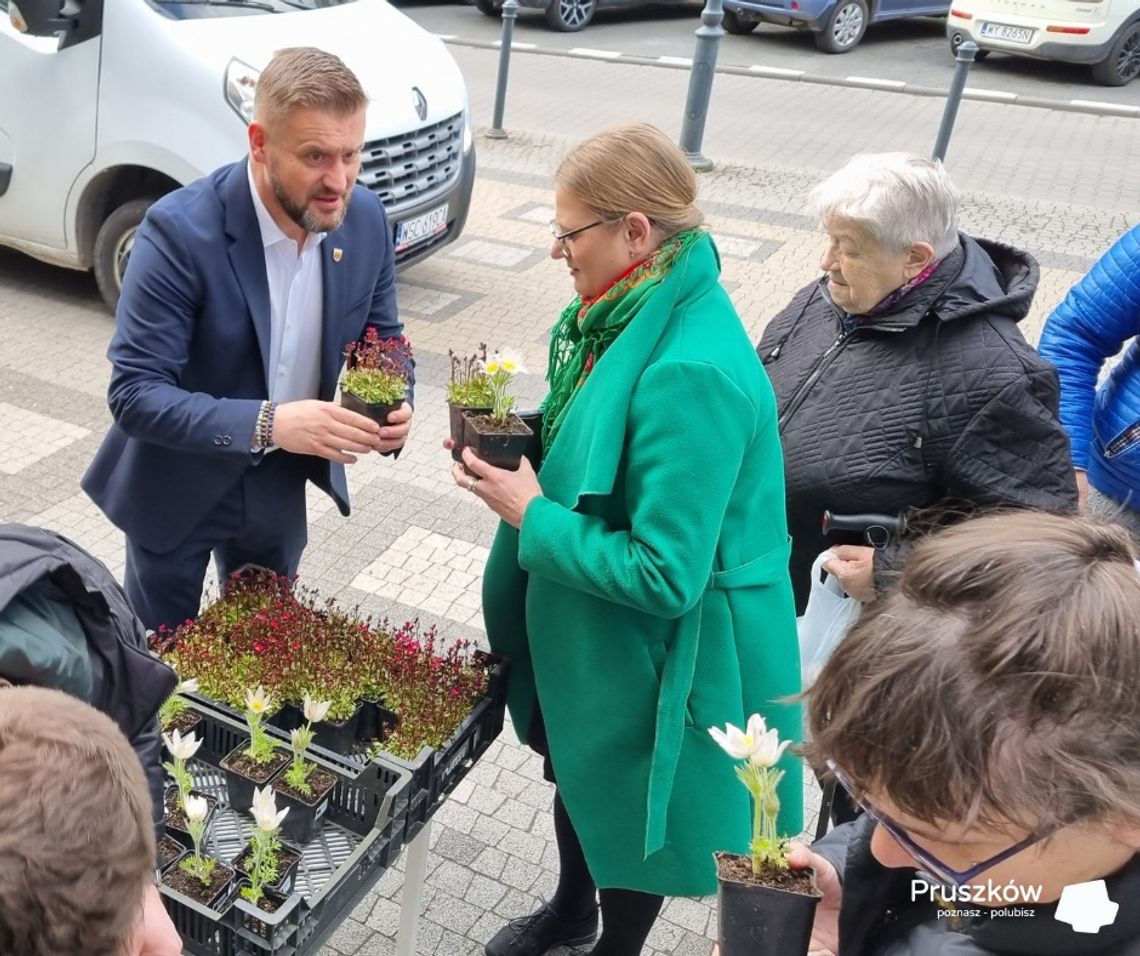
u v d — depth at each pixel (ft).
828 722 3.07
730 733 4.23
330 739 7.01
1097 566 2.96
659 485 5.74
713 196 27.55
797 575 8.35
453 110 19.45
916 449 7.36
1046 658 2.74
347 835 6.40
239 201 7.48
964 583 2.99
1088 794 2.66
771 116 35.73
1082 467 8.64
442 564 13.64
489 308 20.74
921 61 44.73
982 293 7.20
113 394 7.41
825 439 7.70
